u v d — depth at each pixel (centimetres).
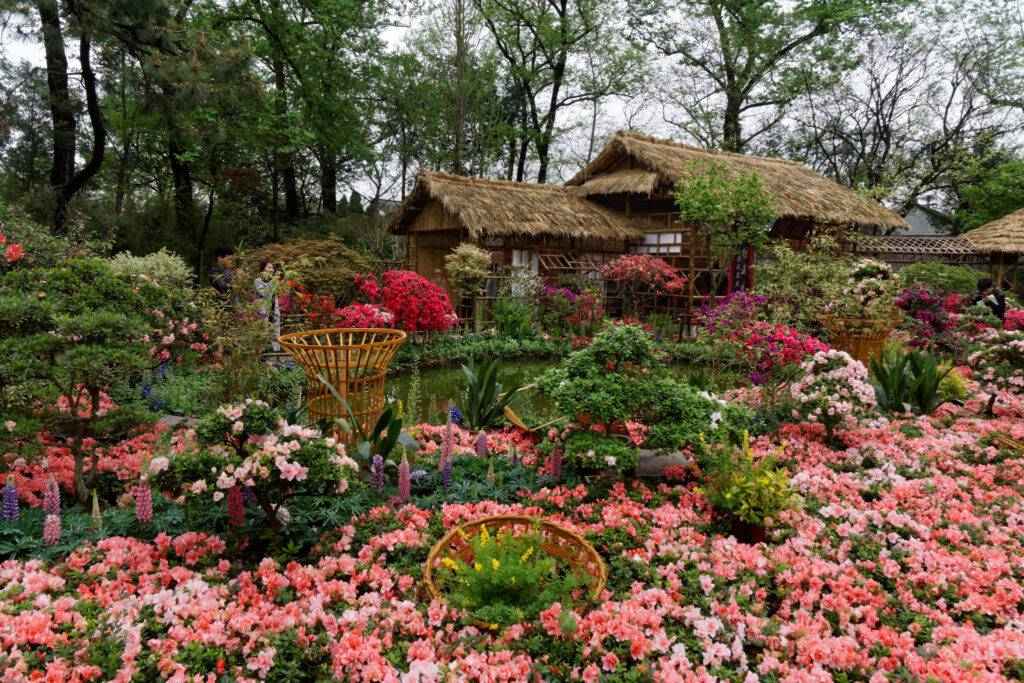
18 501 343
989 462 485
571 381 411
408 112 2194
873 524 365
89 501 354
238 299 580
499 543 288
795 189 1468
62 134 1124
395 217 1472
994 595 288
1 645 206
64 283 353
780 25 2039
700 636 252
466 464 447
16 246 500
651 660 245
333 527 333
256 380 520
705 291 1407
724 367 786
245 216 1931
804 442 518
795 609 292
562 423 486
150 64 988
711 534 358
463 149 1908
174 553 300
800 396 520
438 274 1483
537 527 304
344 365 436
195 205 1725
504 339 1152
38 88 1051
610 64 2203
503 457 467
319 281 1052
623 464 387
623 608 260
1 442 334
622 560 311
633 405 400
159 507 343
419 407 695
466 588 270
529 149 2470
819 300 904
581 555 307
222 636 235
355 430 421
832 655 243
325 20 1681
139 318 341
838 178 2317
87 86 1124
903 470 456
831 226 1434
